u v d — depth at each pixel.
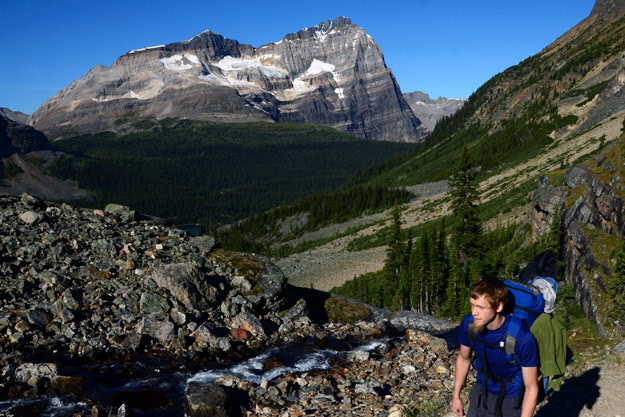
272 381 11.39
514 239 67.44
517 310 4.34
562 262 25.02
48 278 15.04
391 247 76.12
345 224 191.12
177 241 20.12
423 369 12.51
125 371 11.95
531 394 4.20
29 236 17.19
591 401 7.57
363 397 10.26
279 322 17.22
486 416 4.50
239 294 17.33
